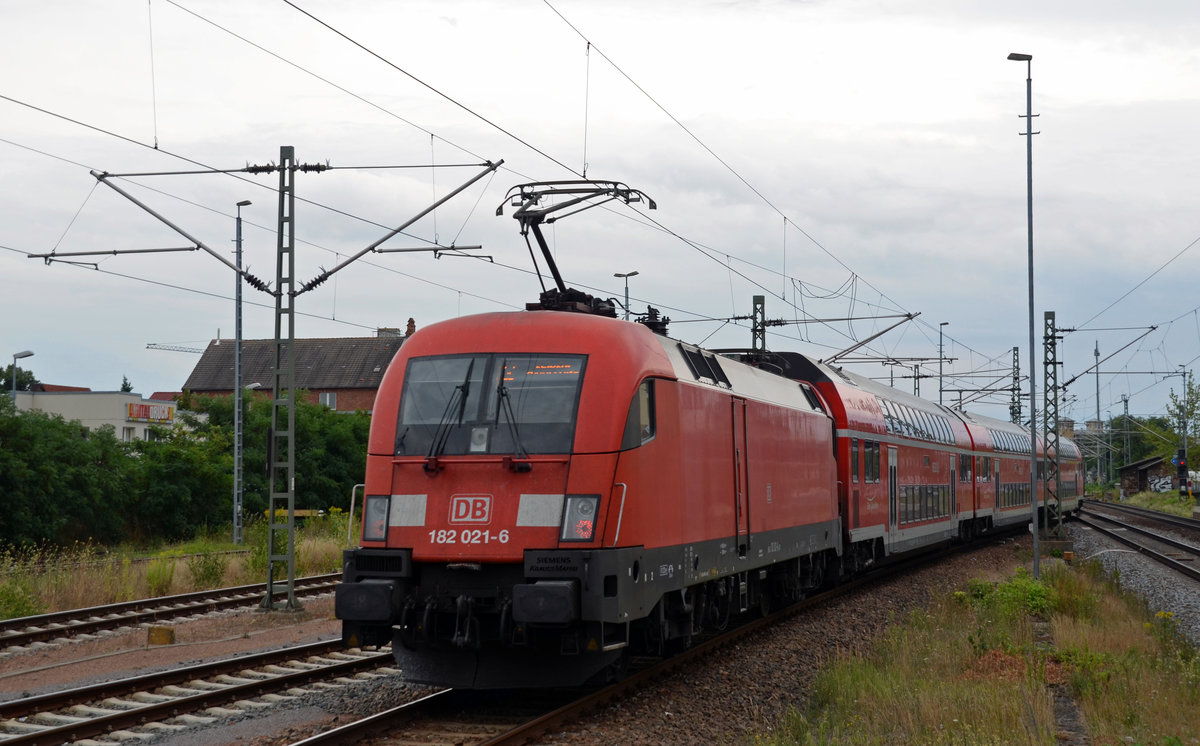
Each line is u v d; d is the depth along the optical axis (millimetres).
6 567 21547
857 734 10445
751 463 16375
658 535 12164
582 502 11070
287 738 10141
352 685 12727
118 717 10516
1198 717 11086
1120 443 121688
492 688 11359
